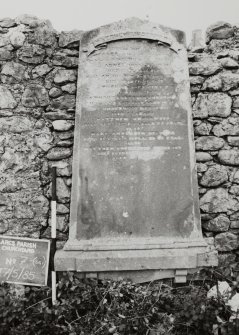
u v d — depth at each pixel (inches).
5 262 134.6
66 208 140.5
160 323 118.3
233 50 149.7
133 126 137.0
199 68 145.6
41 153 142.4
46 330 114.6
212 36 152.7
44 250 135.2
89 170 135.0
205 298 119.0
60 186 140.9
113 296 122.1
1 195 139.9
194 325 115.7
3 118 142.5
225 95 145.3
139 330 115.1
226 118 145.0
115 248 128.7
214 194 142.9
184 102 139.2
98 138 136.5
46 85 145.1
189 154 136.6
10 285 131.7
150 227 132.6
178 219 133.3
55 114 143.3
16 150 141.5
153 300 123.0
